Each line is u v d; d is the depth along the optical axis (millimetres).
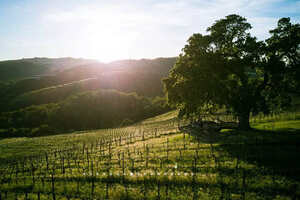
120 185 22609
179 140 41656
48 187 23969
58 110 134125
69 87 174500
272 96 40094
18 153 53500
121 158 34531
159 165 27484
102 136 72250
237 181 20438
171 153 32500
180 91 37375
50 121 127250
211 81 36156
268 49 37312
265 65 37312
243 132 38781
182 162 27500
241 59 38656
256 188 19125
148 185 21875
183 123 68812
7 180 28797
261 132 37750
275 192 18359
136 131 72188
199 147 33750
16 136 108000
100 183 23734
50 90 171500
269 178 20688
